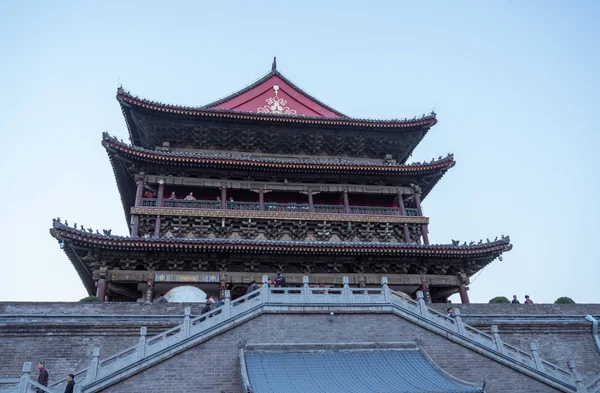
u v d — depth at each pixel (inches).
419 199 1840.6
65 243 1306.6
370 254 1489.9
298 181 1786.4
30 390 706.8
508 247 1534.2
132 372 834.2
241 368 847.7
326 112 2009.1
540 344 1202.0
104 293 1336.1
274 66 2080.5
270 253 1429.6
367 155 1991.9
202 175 1701.5
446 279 1574.8
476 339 1001.5
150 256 1385.3
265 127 1844.2
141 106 1690.5
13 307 1050.1
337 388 802.2
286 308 983.0
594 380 1006.4
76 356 1000.9
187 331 898.1
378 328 1005.2
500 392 955.3
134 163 1627.7
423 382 842.8
